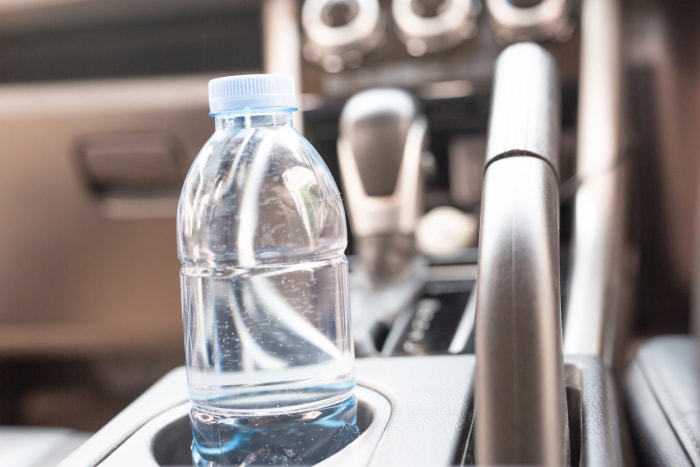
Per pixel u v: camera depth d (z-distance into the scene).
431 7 1.12
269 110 0.45
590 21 1.09
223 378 0.48
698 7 1.19
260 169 0.50
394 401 0.46
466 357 0.54
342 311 0.48
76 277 1.36
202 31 1.33
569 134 1.09
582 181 0.98
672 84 1.21
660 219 1.24
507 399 0.35
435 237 1.09
